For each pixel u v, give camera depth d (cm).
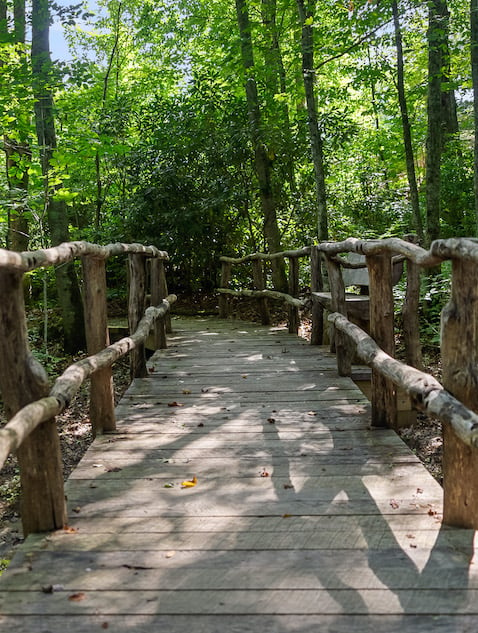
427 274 835
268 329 921
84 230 1164
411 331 524
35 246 1217
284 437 402
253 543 263
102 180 1247
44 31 877
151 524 283
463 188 1188
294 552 255
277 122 1110
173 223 1120
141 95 1421
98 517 291
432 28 858
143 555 254
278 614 212
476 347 254
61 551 259
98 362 358
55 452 278
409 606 214
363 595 222
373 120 1580
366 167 1344
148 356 909
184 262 1216
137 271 575
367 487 319
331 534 269
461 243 241
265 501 305
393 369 308
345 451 373
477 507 270
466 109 1330
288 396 503
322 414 452
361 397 495
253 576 237
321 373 581
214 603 219
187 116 1159
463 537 263
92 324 412
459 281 254
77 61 857
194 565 246
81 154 882
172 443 396
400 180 1395
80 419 663
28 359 259
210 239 1184
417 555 249
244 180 1163
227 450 380
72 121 1017
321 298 663
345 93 1235
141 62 1524
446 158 1219
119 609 216
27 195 877
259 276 986
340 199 1234
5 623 209
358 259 793
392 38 926
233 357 679
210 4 1318
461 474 270
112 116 1141
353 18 880
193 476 340
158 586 231
